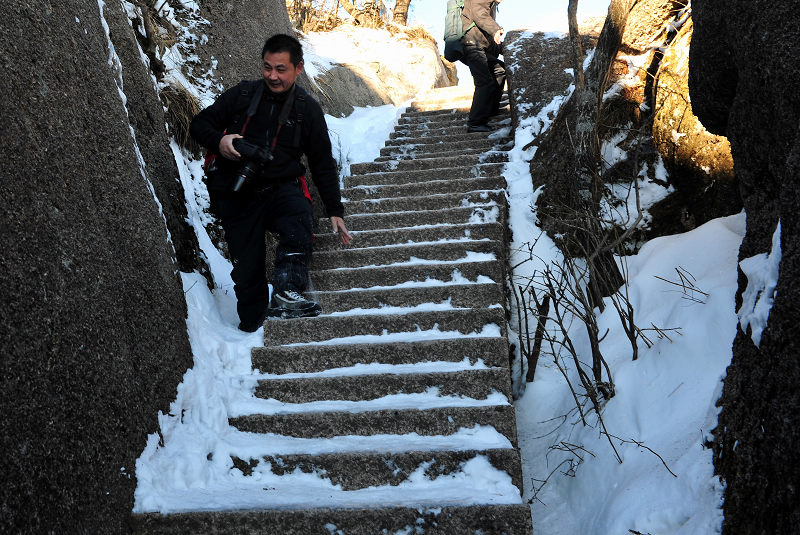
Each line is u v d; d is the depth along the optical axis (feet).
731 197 13.00
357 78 29.07
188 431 9.12
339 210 12.21
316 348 10.86
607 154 14.89
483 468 8.73
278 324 11.50
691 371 9.44
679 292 11.34
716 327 9.61
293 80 11.39
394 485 8.80
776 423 6.20
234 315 12.25
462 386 10.13
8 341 5.93
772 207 8.17
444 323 11.63
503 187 17.81
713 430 7.78
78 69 8.20
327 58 29.48
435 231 15.05
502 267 13.71
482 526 7.73
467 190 18.04
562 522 9.27
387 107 28.45
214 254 13.37
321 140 11.84
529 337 13.32
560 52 22.08
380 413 9.58
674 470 7.87
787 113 7.15
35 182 6.77
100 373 7.34
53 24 7.77
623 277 13.25
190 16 17.97
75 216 7.39
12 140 6.51
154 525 7.68
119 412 7.67
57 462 6.38
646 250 13.48
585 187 14.15
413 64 33.40
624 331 11.73
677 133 13.96
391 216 16.33
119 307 8.00
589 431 10.19
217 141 11.05
